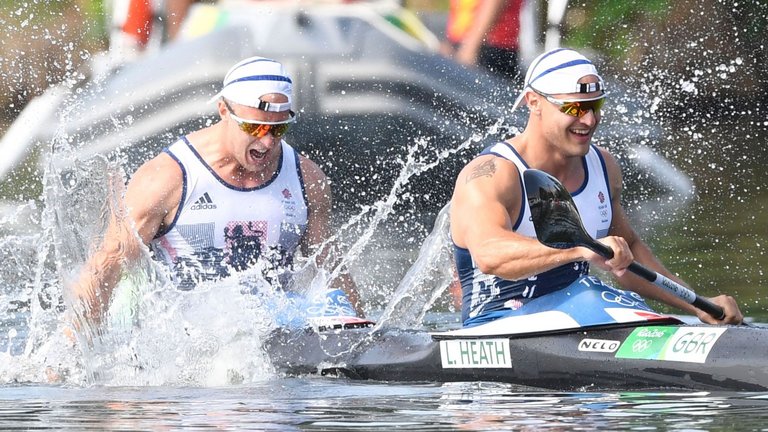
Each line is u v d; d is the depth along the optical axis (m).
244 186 23.22
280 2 49.91
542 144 20.00
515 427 14.78
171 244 23.25
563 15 52.72
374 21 50.09
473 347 19.47
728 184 48.69
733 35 57.69
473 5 51.44
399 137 48.41
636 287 21.81
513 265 18.45
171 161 22.95
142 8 49.69
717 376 16.86
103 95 48.47
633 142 48.38
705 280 32.25
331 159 48.16
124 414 16.59
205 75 47.94
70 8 54.84
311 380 20.14
